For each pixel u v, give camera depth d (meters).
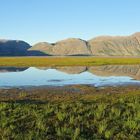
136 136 16.44
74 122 18.34
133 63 118.69
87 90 40.00
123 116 19.84
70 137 16.00
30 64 110.88
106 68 90.19
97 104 23.59
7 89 40.88
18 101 29.48
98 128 17.42
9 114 20.25
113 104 24.06
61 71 77.69
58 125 17.91
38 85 45.78
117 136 16.45
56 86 44.53
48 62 126.12
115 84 47.25
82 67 96.19
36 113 20.12
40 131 17.05
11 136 16.06
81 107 22.38
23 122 18.59
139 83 48.53
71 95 34.81
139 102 24.69
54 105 23.88
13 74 67.25
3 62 123.81
